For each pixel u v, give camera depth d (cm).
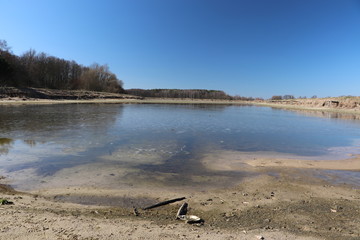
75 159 1005
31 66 7100
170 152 1171
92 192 669
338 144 1484
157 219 509
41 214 487
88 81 8256
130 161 1002
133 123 2147
